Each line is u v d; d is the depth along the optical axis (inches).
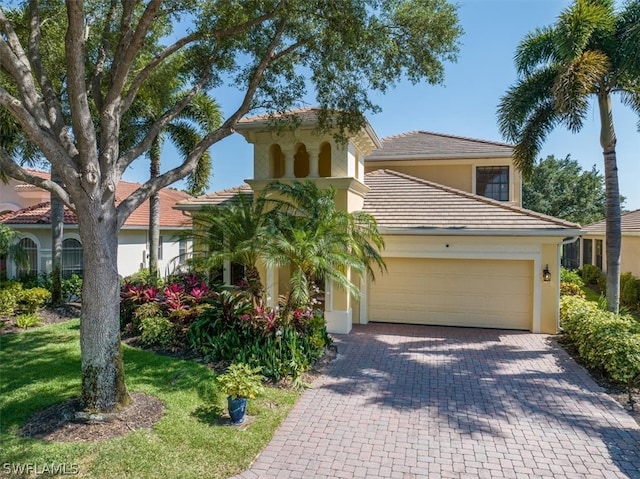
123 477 227.3
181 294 553.0
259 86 454.3
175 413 302.0
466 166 887.7
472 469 251.8
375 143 679.1
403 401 349.1
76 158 293.9
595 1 544.4
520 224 581.9
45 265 847.7
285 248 429.1
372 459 260.5
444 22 416.8
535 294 581.6
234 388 293.4
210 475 235.8
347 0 390.3
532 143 629.6
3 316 601.9
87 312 291.6
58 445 253.3
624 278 863.7
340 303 582.6
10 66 273.1
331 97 463.2
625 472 250.2
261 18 376.2
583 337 459.5
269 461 255.9
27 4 418.3
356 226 530.3
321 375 409.7
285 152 613.3
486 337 558.3
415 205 669.9
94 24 419.5
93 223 286.4
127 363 404.8
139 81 333.1
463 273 617.3
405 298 638.5
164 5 408.8
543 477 244.7
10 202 1043.3
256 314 443.2
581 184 1883.6
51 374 373.4
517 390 374.3
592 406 341.1
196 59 447.5
